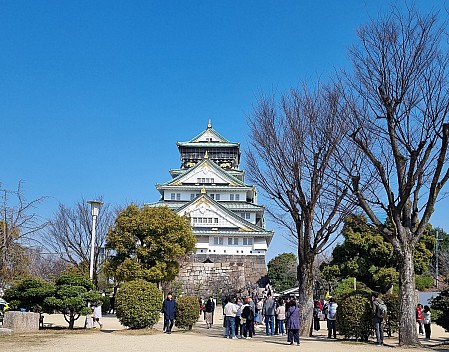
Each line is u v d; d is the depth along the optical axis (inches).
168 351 676.7
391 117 829.2
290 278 2915.8
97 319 1092.5
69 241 1924.2
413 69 808.3
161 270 1633.9
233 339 903.1
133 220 1648.6
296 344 792.3
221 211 2775.6
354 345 795.4
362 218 1272.1
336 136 928.9
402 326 798.5
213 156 3543.3
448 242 2851.9
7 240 1018.7
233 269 2516.0
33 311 1020.5
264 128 1008.2
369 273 1711.4
